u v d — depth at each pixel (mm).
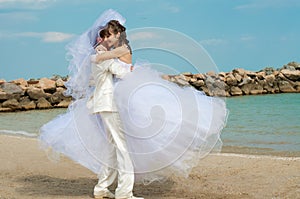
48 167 9023
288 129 16609
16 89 31266
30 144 11984
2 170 8797
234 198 6699
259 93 38344
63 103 32312
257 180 7730
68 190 7215
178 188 7273
